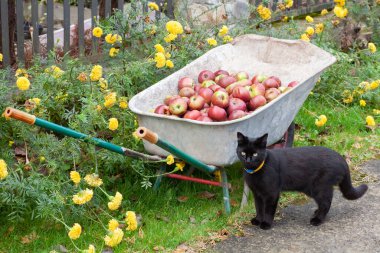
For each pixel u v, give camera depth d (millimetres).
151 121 2637
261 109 2607
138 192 2873
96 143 2480
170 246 2508
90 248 2242
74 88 2996
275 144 3041
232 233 2594
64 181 2650
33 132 2883
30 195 2496
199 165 2564
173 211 2768
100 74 2773
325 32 4375
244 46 3254
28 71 3145
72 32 4355
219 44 3699
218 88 2891
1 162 2307
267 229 2623
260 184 2549
